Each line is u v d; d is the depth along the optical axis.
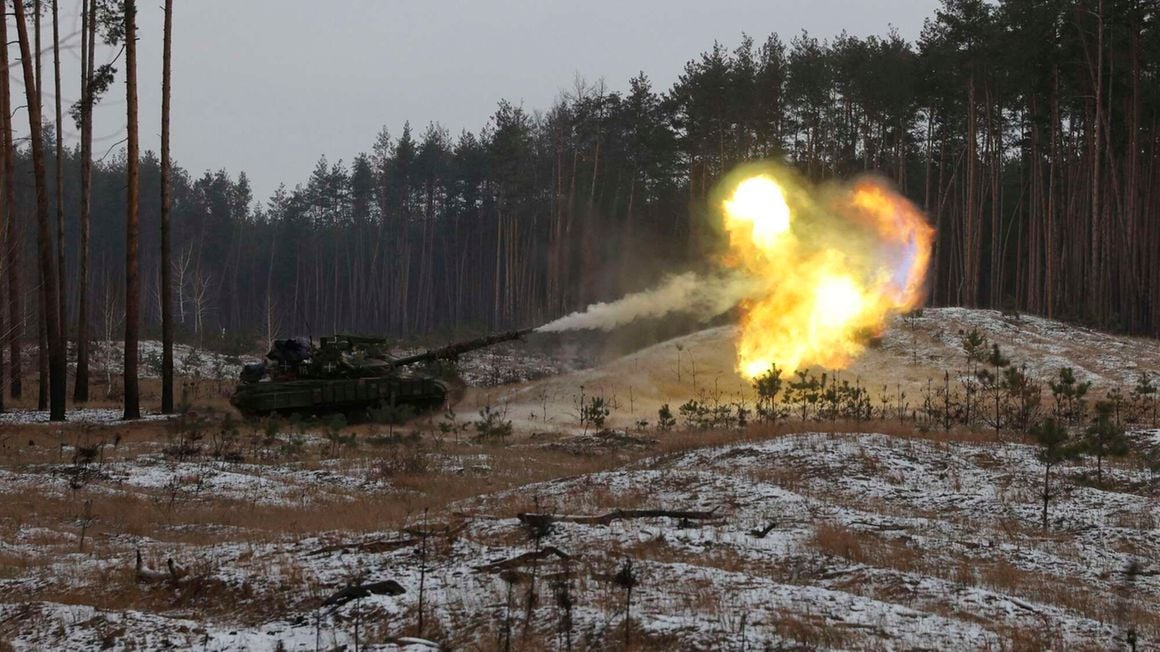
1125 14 56.22
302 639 10.92
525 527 15.87
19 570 14.41
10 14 32.19
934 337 48.31
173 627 11.19
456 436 31.48
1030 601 12.98
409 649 10.30
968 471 22.27
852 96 66.00
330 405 35.09
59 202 36.81
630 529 15.86
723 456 23.70
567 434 34.16
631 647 10.20
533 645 10.44
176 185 134.62
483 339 38.69
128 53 33.41
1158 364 42.97
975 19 59.78
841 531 16.31
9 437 28.45
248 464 25.41
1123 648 10.85
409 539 14.77
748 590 12.20
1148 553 16.28
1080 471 22.41
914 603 12.43
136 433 30.27
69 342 54.44
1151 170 62.31
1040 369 43.09
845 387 32.84
